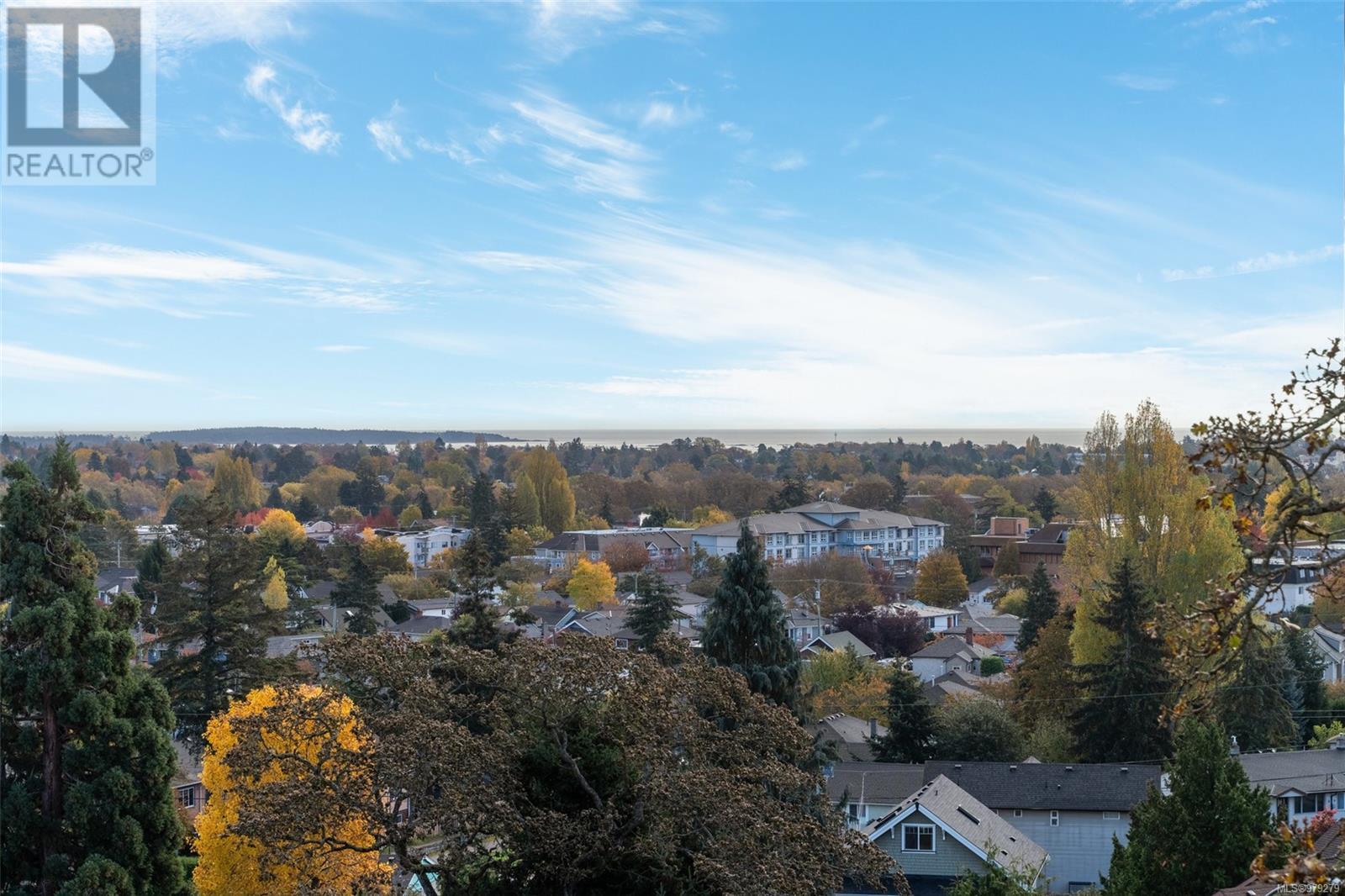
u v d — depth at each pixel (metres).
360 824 19.17
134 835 21.97
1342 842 8.60
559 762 17.17
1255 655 43.81
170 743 23.39
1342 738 45.84
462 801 15.84
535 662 17.28
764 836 16.30
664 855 16.34
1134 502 54.00
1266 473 8.08
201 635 39.69
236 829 15.81
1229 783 20.06
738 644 28.95
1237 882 19.47
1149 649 43.16
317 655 18.67
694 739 17.86
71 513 23.78
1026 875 22.91
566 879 16.31
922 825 31.84
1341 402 7.74
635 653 18.23
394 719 16.62
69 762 22.34
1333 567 8.18
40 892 21.69
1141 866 20.38
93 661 22.84
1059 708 50.62
